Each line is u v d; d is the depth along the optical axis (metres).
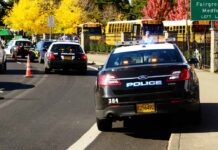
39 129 12.31
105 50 58.34
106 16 88.75
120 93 11.01
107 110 11.09
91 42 62.75
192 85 11.14
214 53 28.73
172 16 79.94
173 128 11.69
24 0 80.81
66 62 29.92
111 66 11.85
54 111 15.30
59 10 79.25
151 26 53.03
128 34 55.66
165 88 10.91
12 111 15.34
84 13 84.12
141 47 12.44
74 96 19.22
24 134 11.69
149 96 10.91
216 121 12.48
